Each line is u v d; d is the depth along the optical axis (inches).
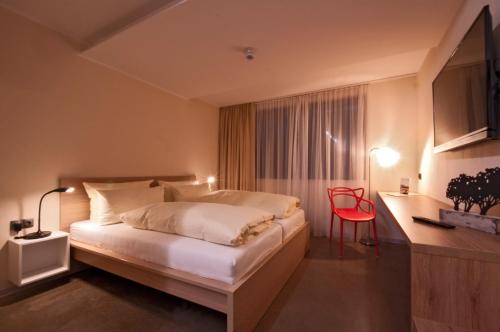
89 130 96.5
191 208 75.5
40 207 78.5
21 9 75.2
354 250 118.8
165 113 133.1
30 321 62.7
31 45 79.8
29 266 79.0
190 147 152.9
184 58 94.8
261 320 63.8
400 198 97.4
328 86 140.1
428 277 36.8
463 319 35.2
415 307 37.4
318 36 78.1
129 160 112.8
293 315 66.2
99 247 78.4
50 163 84.8
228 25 72.7
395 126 130.2
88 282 83.9
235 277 53.9
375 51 87.5
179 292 59.2
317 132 147.3
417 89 124.4
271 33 76.7
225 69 104.6
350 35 77.4
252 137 168.7
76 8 74.4
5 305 69.6
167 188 122.2
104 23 82.2
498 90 45.3
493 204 45.0
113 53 91.6
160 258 64.1
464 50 57.8
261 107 167.9
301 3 62.8
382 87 132.9
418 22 70.8
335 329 60.7
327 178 143.4
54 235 79.4
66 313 66.2
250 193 118.8
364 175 135.6
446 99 71.7
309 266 99.3
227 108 179.6
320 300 73.8
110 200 87.6
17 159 76.8
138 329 59.7
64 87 88.6
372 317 65.7
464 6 62.7
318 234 145.3
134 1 70.9
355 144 138.1
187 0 62.2
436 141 83.0
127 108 111.6
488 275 33.9
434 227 47.3
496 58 47.9
